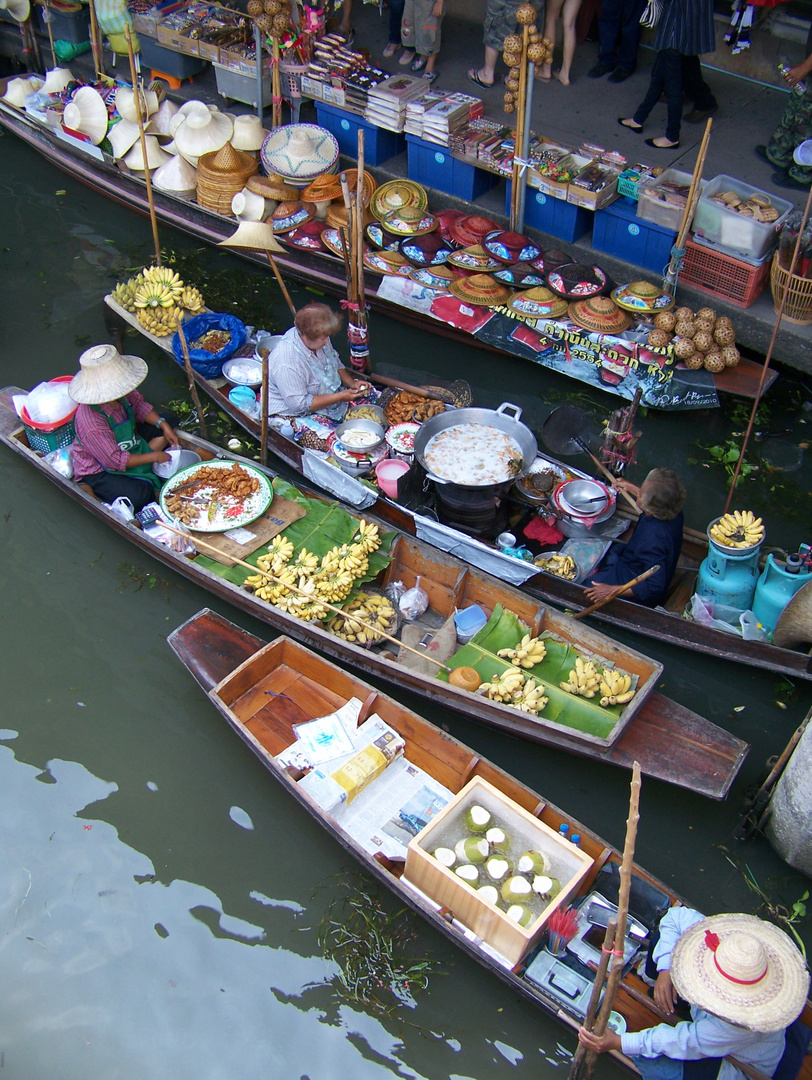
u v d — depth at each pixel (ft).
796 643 19.94
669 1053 13.43
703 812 18.76
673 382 25.27
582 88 33.06
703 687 20.57
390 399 24.95
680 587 21.84
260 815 18.83
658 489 19.47
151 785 19.30
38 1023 16.15
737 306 26.50
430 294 27.61
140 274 30.60
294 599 20.35
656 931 15.78
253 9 30.12
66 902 17.62
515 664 19.54
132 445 23.39
